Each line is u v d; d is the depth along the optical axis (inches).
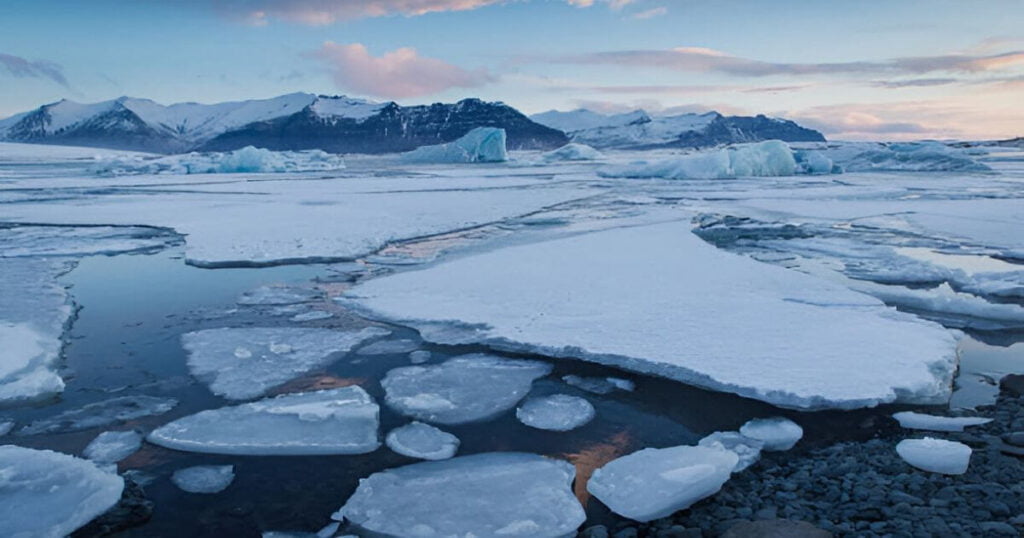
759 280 361.1
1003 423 194.1
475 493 160.7
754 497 157.0
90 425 202.8
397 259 466.0
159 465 177.8
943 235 557.0
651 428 198.7
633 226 602.5
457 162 2962.6
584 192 1026.1
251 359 259.4
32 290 364.2
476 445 189.8
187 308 338.0
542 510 152.9
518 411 211.5
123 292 374.3
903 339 258.5
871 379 218.7
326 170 2066.9
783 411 206.5
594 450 186.1
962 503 147.9
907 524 139.1
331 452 185.0
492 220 661.3
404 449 185.8
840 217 682.2
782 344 254.4
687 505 155.1
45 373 231.3
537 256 437.4
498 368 246.2
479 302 324.5
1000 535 133.0
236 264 450.6
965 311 315.0
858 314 294.7
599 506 157.1
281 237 549.6
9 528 145.1
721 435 189.3
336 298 345.7
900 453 174.6
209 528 149.1
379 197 935.7
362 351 268.7
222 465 177.5
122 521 151.2
